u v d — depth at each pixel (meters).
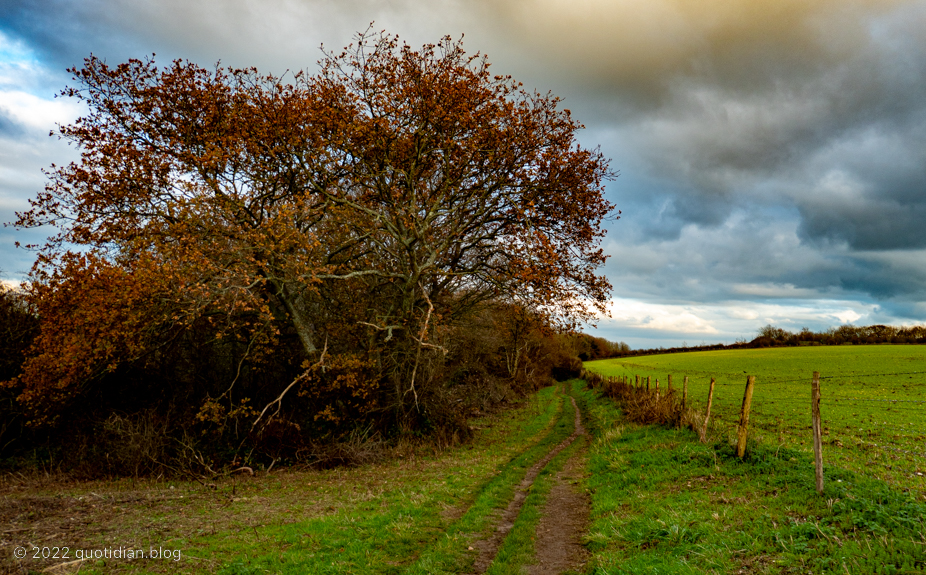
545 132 23.03
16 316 22.61
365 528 10.23
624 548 8.32
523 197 22.67
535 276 20.08
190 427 21.02
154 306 19.14
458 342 35.72
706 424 14.91
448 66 21.52
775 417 21.84
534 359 66.19
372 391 23.52
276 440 20.44
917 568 5.63
